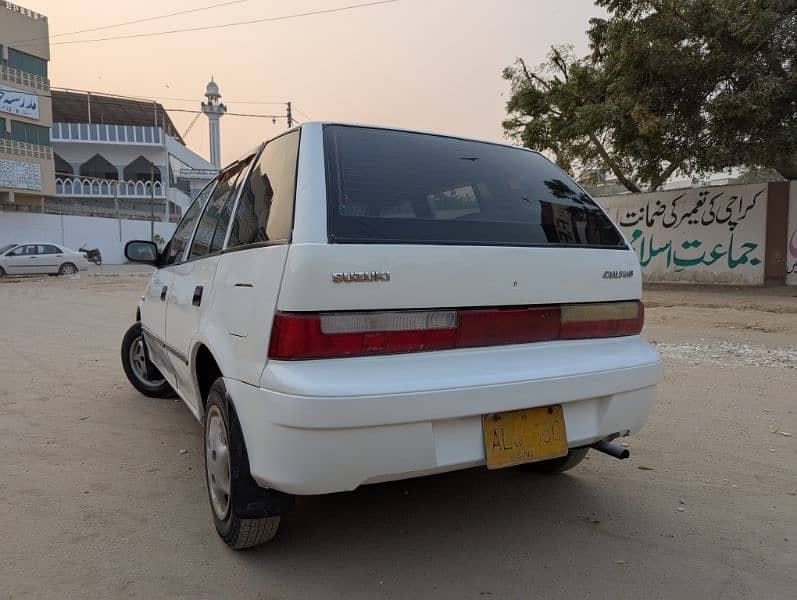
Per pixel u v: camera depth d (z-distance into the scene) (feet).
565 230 9.72
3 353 24.59
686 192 53.26
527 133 57.62
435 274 7.90
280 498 8.39
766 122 42.50
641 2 45.62
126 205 163.94
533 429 8.49
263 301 7.74
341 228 7.69
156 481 11.77
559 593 8.25
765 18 41.93
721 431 14.92
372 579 8.54
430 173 9.28
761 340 28.35
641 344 9.94
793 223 47.09
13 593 8.05
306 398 7.11
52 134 159.74
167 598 8.02
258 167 9.92
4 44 117.08
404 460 7.61
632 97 46.11
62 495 11.10
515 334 8.52
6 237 118.11
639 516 10.53
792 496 11.34
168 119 185.16
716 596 8.22
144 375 17.70
